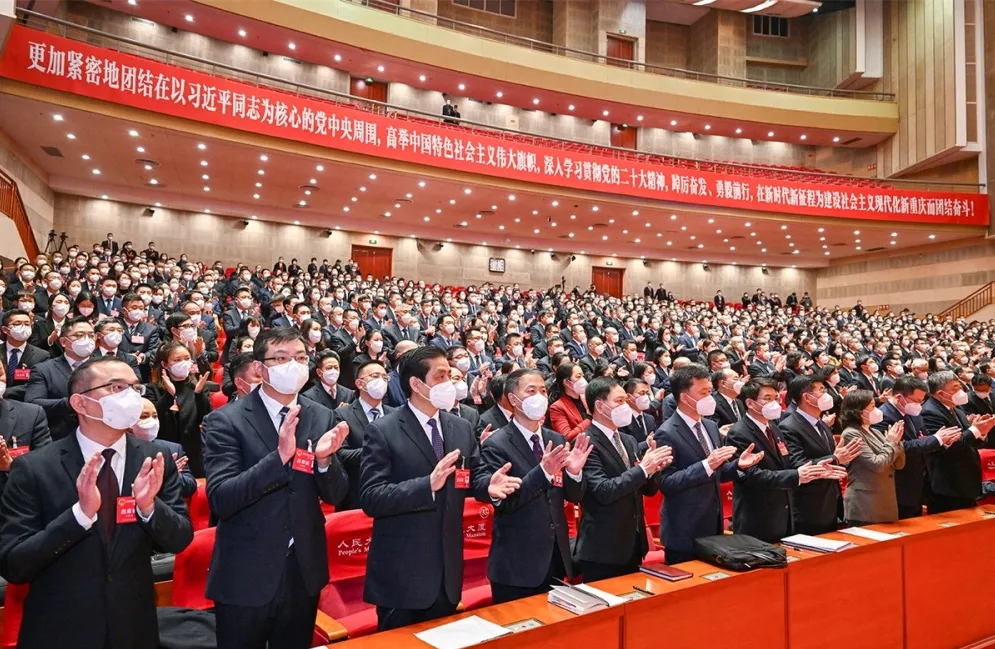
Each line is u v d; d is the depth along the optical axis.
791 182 18.17
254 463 2.19
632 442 3.27
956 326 15.98
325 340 7.66
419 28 17.14
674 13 24.78
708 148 23.17
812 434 3.65
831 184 18.52
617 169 16.45
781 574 2.64
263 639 2.14
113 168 14.59
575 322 10.07
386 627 2.38
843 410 3.81
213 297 10.64
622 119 21.52
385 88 19.31
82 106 10.76
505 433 2.85
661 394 7.09
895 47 22.64
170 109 11.45
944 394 4.59
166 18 15.55
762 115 21.23
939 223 19.08
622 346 8.40
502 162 15.21
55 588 1.89
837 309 19.53
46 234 15.23
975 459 4.43
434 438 2.56
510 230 20.84
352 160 13.66
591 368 7.62
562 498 2.85
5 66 9.94
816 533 3.58
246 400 2.31
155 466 1.92
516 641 2.04
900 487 4.22
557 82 18.94
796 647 2.64
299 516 2.18
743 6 23.23
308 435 2.28
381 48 16.64
